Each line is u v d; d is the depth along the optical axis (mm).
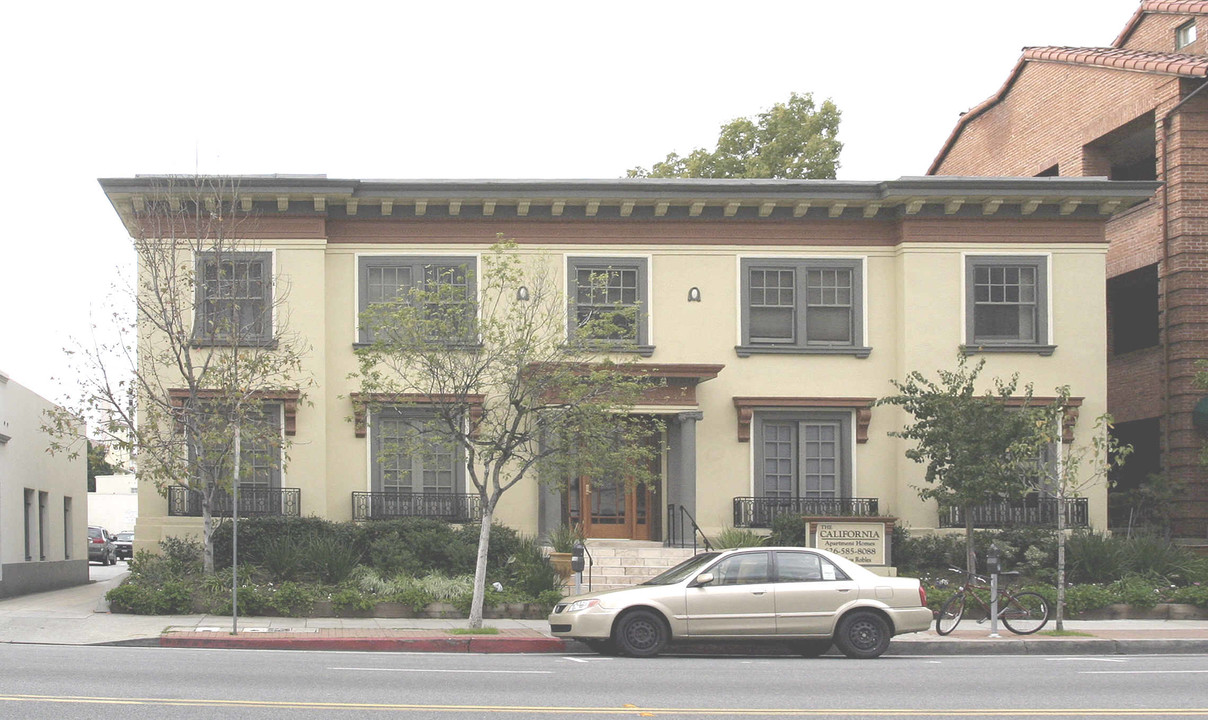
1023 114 35812
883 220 27125
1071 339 26906
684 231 26891
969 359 26625
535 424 23031
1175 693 13000
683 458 26125
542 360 21500
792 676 14242
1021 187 26344
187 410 23453
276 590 21781
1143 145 32406
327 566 23062
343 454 26031
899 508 26531
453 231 26531
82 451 35188
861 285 27078
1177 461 28797
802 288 27016
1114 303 32500
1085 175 32469
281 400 25438
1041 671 15078
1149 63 29719
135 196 25047
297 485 25547
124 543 52969
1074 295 26984
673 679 13781
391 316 21062
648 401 26016
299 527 24297
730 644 18516
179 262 25344
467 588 22359
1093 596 22656
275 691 12234
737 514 26375
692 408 26078
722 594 16984
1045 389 26719
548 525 25875
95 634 18516
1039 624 20047
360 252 26406
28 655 15625
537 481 22656
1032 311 26984
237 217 25766
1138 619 22625
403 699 11875
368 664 15156
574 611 17078
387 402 22672
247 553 24078
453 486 26312
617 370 22766
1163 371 29312
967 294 26734
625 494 27109
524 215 26500
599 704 11766
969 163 39156
